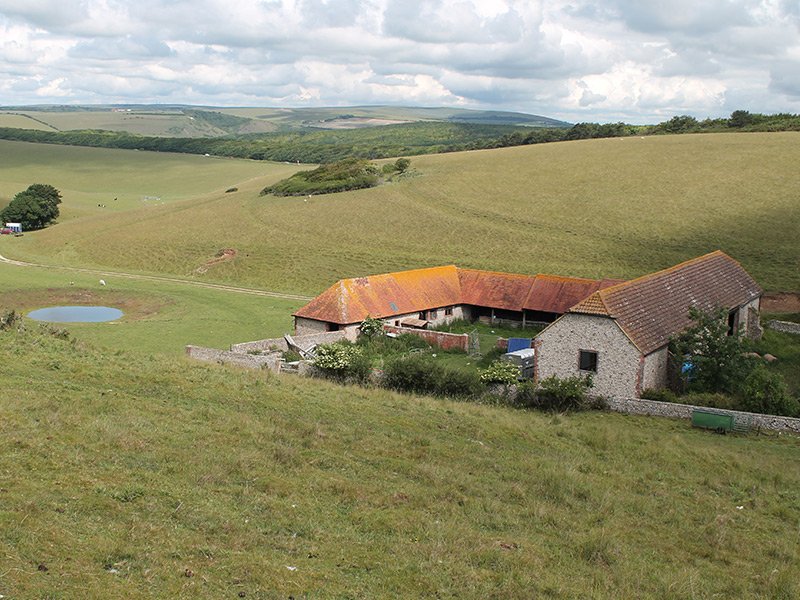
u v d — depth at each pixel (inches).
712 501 900.6
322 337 2148.1
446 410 1291.8
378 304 2365.9
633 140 5821.9
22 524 552.1
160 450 797.2
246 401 1135.0
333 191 5246.1
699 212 3956.7
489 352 2107.5
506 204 4547.2
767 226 3636.8
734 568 697.6
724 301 2082.9
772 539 788.6
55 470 681.0
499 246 3870.6
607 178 4744.1
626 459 1076.5
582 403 1482.5
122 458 751.7
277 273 3789.4
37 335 1408.7
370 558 606.5
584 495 862.5
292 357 1899.6
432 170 5575.8
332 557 600.4
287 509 689.0
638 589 615.8
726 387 1633.9
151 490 674.8
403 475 856.9
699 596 616.4
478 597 560.4
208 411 1006.4
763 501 916.0
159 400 1044.5
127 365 1256.2
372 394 1374.3
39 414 854.5
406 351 2106.3
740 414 1358.3
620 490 905.5
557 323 1662.2
